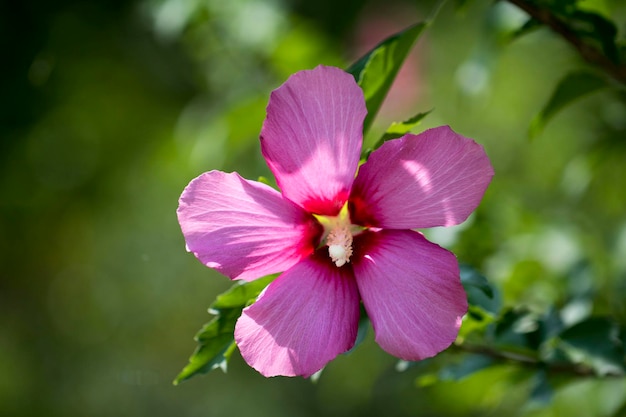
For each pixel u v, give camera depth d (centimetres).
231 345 60
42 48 120
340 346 58
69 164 144
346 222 59
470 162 57
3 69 121
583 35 67
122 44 130
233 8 101
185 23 100
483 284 62
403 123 59
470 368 69
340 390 141
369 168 58
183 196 58
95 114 138
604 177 103
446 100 134
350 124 58
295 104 57
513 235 84
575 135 115
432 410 125
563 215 95
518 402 104
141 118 141
